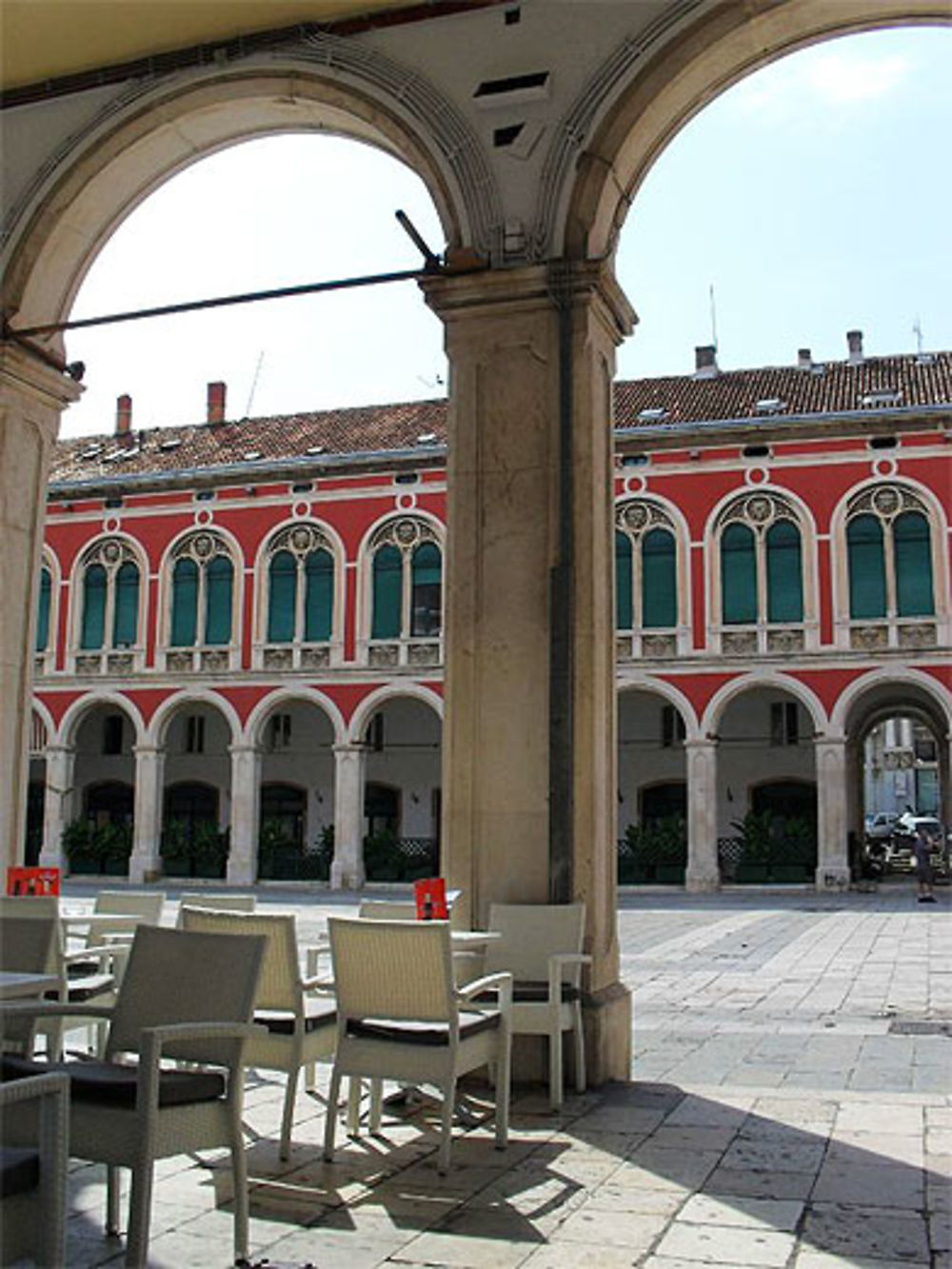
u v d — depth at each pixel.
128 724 35.53
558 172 7.26
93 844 32.97
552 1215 4.59
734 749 31.53
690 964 13.82
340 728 31.16
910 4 7.00
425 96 7.57
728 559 29.22
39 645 33.84
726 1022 9.43
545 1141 5.59
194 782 34.94
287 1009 5.50
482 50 7.52
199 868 32.41
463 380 7.35
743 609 28.97
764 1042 8.39
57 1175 3.26
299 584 32.03
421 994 5.22
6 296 8.64
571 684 6.94
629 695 32.22
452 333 7.40
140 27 8.22
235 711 32.00
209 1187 4.93
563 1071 6.66
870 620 28.05
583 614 7.02
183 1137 4.01
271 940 5.50
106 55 8.53
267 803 34.59
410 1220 4.53
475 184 7.40
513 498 7.20
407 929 5.22
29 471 8.94
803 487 28.69
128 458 35.91
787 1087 6.83
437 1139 5.66
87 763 35.69
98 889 29.45
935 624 27.62
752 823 29.72
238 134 8.59
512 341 7.30
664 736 31.92
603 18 7.32
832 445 28.59
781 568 28.88
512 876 6.91
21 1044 4.94
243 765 31.81
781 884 28.95
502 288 7.26
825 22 7.17
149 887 30.58
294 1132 5.85
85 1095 3.97
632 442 29.78
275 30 8.05
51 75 8.73
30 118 8.77
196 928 5.66
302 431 34.69
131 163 8.68
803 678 28.31
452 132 7.47
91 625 33.66
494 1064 6.59
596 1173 5.10
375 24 7.80
